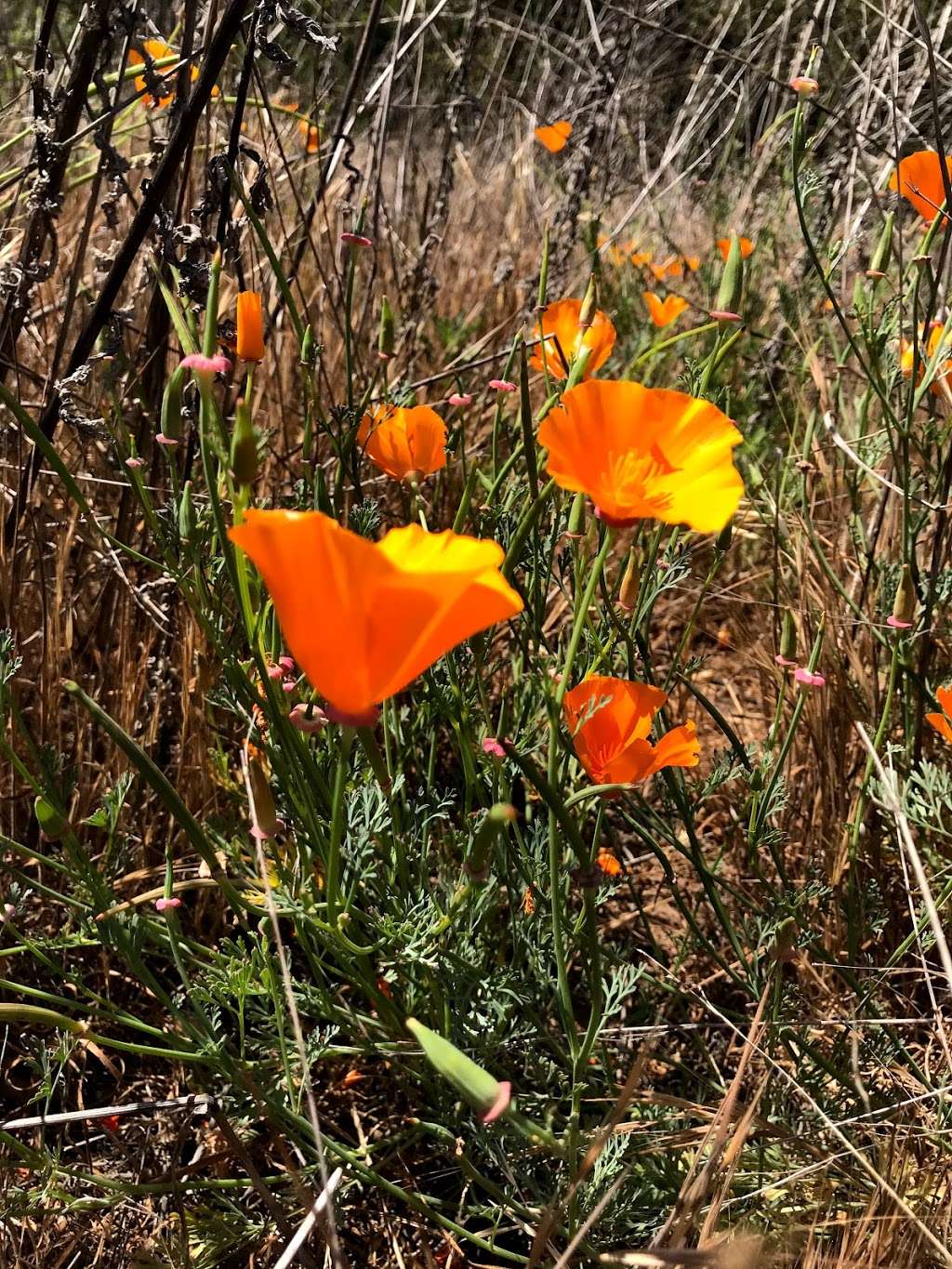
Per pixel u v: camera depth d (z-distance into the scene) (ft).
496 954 1.50
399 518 2.04
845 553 2.11
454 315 3.12
